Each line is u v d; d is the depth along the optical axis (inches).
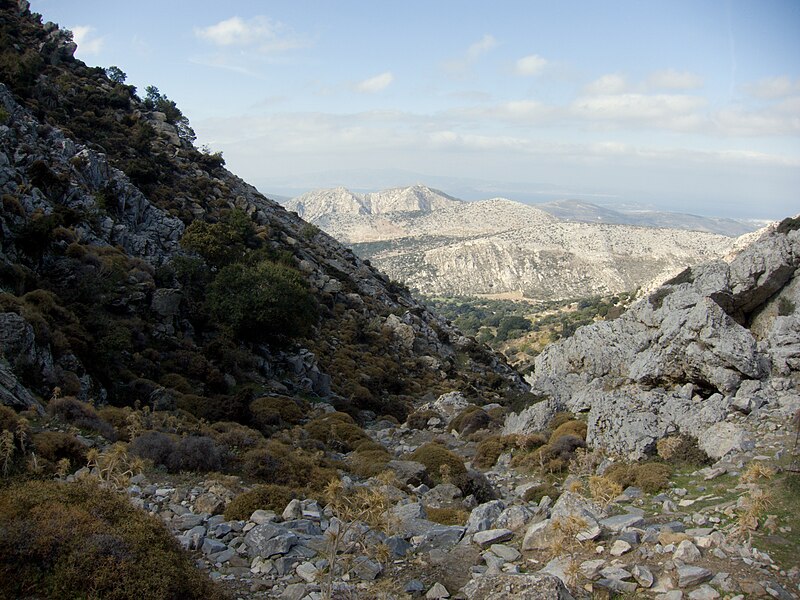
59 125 2415.1
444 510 629.9
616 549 401.7
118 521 356.2
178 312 1520.7
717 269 1140.5
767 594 329.4
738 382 881.5
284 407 1306.6
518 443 1044.5
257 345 1670.8
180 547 384.8
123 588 306.7
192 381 1307.8
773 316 1066.1
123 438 735.1
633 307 1353.3
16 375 815.1
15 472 498.9
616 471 716.7
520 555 430.6
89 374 1058.7
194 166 3112.7
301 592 376.2
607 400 919.0
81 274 1346.0
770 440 695.1
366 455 1014.4
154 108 3718.0
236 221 2442.2
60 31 3754.9
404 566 428.8
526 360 4736.7
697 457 722.8
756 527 419.2
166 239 1966.0
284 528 467.2
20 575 299.1
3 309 909.8
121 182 1985.7
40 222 1306.6
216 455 682.8
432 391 2095.2
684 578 346.6
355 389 1790.1
